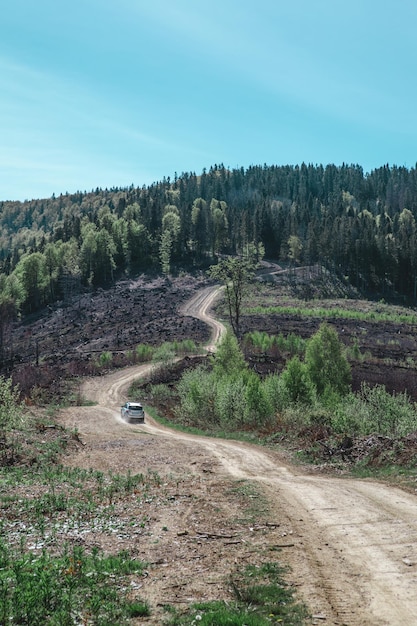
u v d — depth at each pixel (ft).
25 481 64.95
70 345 341.41
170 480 67.92
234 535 40.78
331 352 131.54
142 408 158.92
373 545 36.24
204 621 25.49
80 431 125.39
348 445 80.94
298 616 26.13
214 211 639.35
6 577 30.99
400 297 482.28
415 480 57.41
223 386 133.59
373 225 624.59
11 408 89.25
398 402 91.56
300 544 37.58
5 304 396.98
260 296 459.73
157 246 596.70
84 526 45.16
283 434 104.12
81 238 641.40
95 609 27.48
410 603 26.89
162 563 35.09
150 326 360.28
